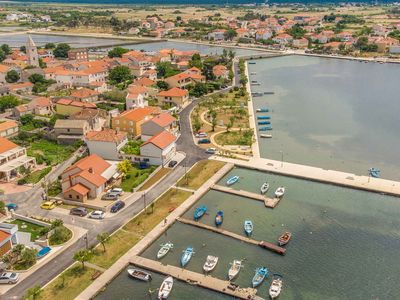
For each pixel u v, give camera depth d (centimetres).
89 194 11988
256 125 18512
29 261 9131
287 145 16275
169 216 11131
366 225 10869
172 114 19225
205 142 16112
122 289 8638
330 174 13588
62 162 14225
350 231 10600
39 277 8819
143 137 15912
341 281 8844
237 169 14125
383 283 8800
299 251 9800
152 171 13500
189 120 18850
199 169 13838
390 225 10869
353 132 17762
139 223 10775
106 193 12150
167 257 9581
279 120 19275
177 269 9138
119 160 14338
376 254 9706
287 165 14288
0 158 13262
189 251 9688
